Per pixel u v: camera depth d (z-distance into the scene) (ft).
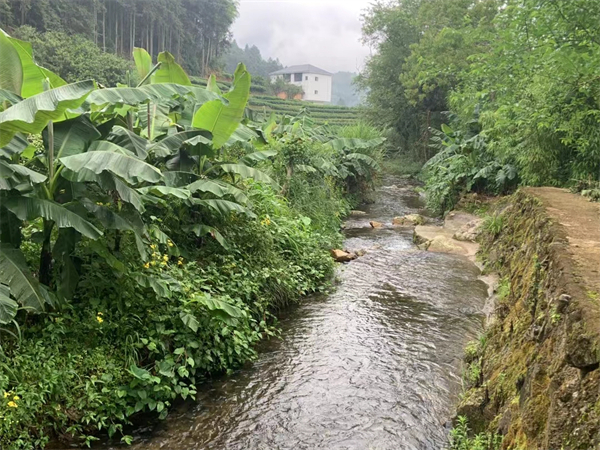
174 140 18.98
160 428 13.37
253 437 12.98
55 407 12.37
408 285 26.05
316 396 14.99
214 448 12.51
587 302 8.41
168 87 15.47
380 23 91.81
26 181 13.10
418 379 15.90
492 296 23.18
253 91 158.10
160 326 15.53
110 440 12.71
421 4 84.28
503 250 26.20
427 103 84.74
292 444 12.64
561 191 25.07
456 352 17.89
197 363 15.75
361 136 58.29
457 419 12.92
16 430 11.53
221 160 24.82
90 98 13.71
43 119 12.61
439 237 35.58
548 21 21.86
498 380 11.93
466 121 50.62
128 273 15.42
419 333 19.71
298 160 37.32
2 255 12.75
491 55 27.37
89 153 13.50
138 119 22.31
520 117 30.99
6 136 12.55
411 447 12.39
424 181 73.72
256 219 24.30
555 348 8.76
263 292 22.08
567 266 10.60
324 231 35.55
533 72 25.53
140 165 13.62
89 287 15.37
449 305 22.89
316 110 140.26
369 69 97.81
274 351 18.26
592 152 25.29
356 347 18.45
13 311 11.70
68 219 13.24
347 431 13.15
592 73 21.29
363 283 26.61
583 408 6.97
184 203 20.71
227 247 21.61
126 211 15.76
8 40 14.67
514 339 12.39
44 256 14.56
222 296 18.02
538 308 11.03
